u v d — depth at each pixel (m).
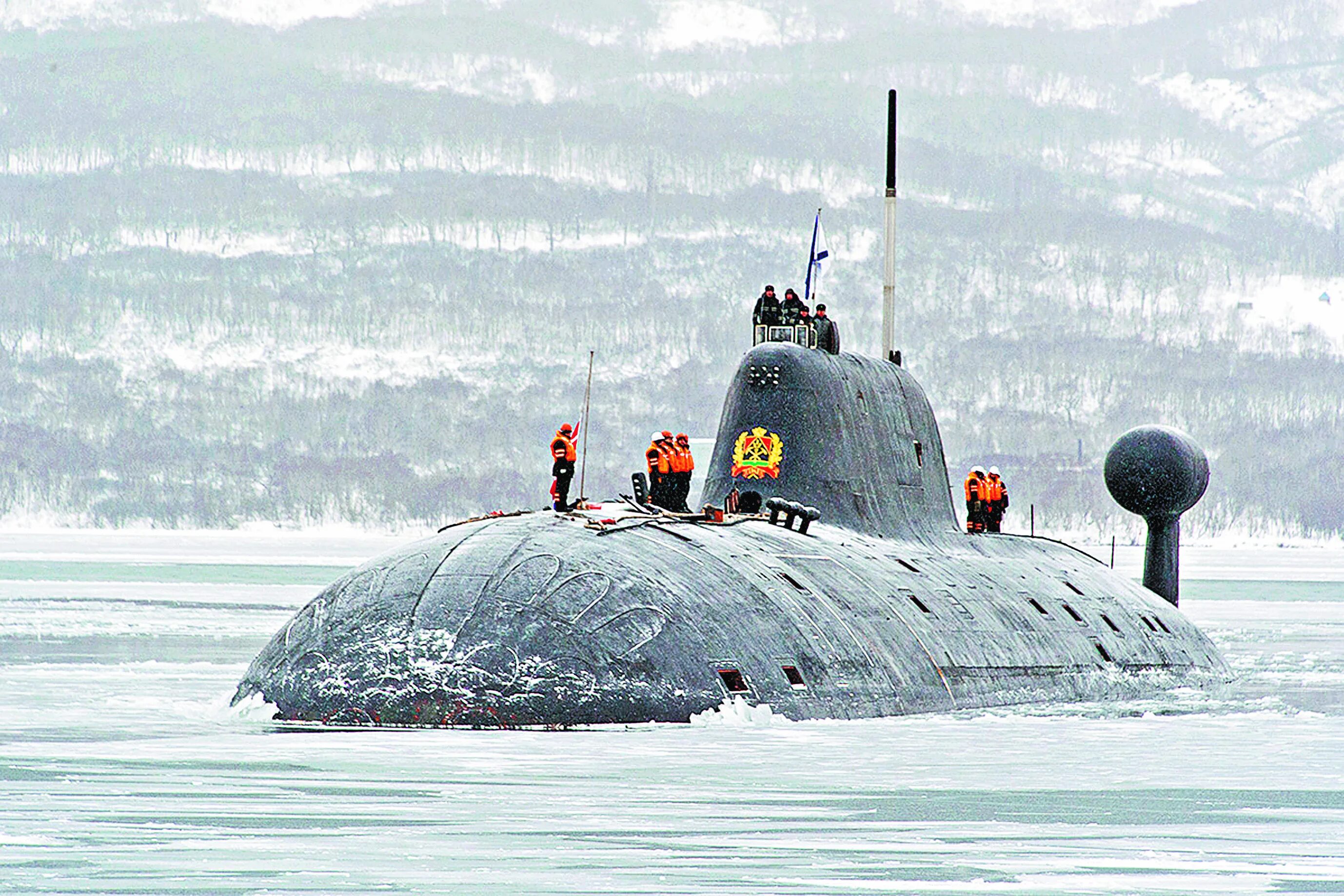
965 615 123.12
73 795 85.56
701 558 107.00
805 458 122.44
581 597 100.25
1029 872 71.75
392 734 99.44
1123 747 107.81
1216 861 74.12
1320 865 73.38
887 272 137.88
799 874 70.69
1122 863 73.56
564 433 111.19
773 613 106.19
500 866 71.19
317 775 89.50
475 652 99.44
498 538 104.69
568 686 98.19
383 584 103.88
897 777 92.81
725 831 78.69
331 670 101.94
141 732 108.94
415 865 71.19
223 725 105.19
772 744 98.25
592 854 73.62
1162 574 164.50
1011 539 149.38
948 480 140.25
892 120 136.25
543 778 88.56
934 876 70.81
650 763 92.38
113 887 67.44
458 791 85.62
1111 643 139.88
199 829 77.88
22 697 135.12
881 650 111.69
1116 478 162.50
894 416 131.75
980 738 106.88
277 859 72.06
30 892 66.94
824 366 124.88
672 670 99.75
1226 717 125.94
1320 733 116.88
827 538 120.44
